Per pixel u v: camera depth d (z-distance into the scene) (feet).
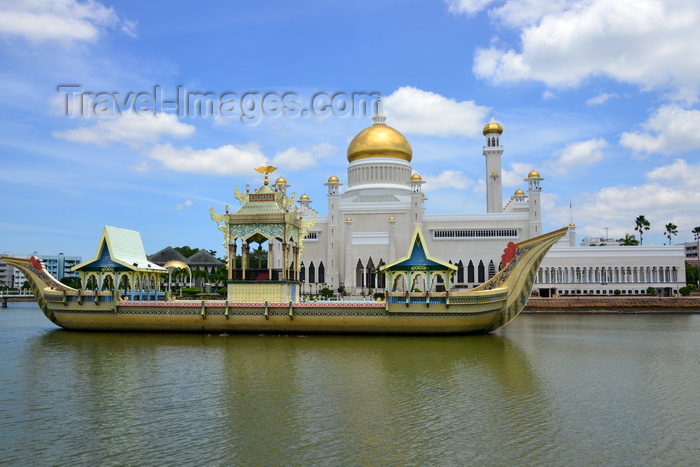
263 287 163.63
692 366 110.93
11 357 121.39
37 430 67.82
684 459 58.23
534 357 121.29
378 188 395.96
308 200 416.67
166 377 98.07
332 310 155.02
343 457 58.44
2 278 631.97
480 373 101.71
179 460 57.93
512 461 57.52
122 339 151.53
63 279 485.56
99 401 81.30
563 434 65.98
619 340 155.84
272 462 57.16
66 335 161.89
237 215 167.63
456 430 67.15
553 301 301.63
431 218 375.66
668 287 338.95
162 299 195.00
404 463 56.85
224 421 70.79
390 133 410.72
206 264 460.55
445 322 153.69
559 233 156.87
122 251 178.09
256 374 100.12
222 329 160.66
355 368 105.81
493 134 419.33
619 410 76.33
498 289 157.48
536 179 364.99
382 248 367.86
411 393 85.61
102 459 58.34
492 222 370.53
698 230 473.26
